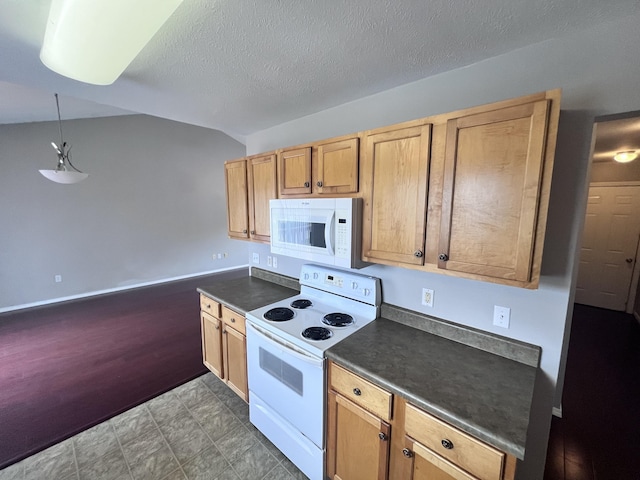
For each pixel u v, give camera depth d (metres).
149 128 5.41
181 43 1.25
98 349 3.17
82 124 4.64
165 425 2.09
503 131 1.09
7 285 4.19
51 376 2.68
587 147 1.18
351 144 1.59
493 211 1.14
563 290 1.25
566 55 1.20
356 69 1.50
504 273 1.13
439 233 1.30
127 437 1.98
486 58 1.39
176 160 5.84
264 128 2.67
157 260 5.73
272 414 1.84
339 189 1.68
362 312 1.90
